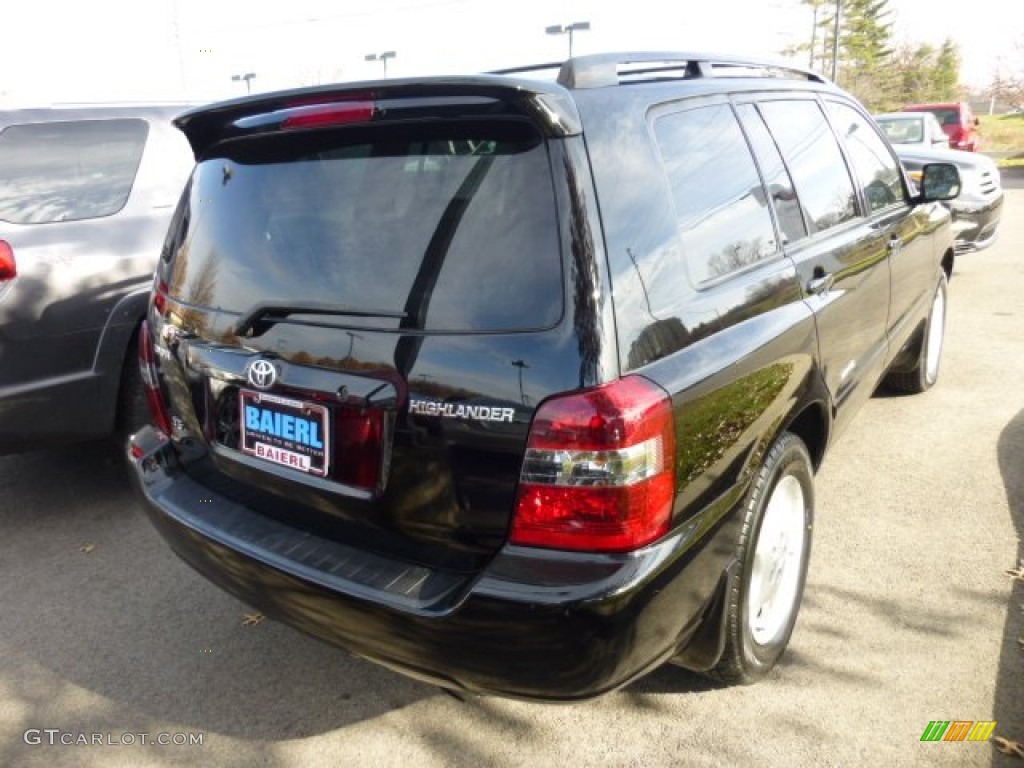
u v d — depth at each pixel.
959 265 9.58
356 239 2.21
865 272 3.47
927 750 2.44
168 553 3.77
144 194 4.35
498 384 1.93
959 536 3.60
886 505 3.90
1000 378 5.61
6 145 3.98
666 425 1.97
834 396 3.14
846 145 3.74
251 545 2.33
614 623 1.89
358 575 2.13
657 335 2.05
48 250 3.86
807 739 2.50
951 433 4.71
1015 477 4.13
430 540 2.09
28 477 4.60
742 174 2.70
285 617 2.33
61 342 3.86
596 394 1.86
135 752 2.57
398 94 2.09
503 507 1.96
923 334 4.95
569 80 2.15
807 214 3.12
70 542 3.88
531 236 1.97
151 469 2.80
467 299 2.01
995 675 2.73
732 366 2.25
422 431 2.03
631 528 1.90
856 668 2.80
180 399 2.70
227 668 2.97
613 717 2.64
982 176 8.30
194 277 2.63
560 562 1.91
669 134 2.37
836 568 3.38
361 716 2.71
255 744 2.60
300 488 2.29
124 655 3.04
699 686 2.75
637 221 2.10
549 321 1.92
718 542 2.21
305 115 2.24
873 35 56.09
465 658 1.97
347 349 2.15
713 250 2.41
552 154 1.98
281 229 2.38
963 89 54.69
